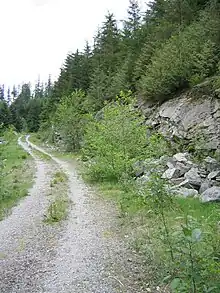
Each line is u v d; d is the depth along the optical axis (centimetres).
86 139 2603
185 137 2047
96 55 5969
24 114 10938
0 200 1476
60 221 1111
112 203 1364
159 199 727
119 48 5109
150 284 604
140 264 699
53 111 6962
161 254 702
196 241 446
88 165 2197
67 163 3088
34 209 1316
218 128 1881
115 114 2031
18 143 6275
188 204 1115
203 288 459
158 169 1308
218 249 550
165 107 2411
